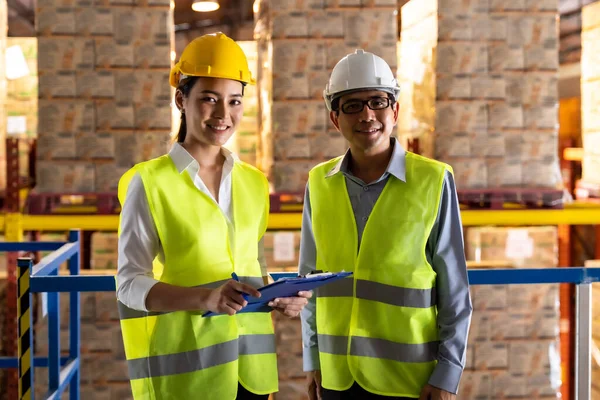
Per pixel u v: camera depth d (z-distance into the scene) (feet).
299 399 16.35
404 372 7.85
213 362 7.31
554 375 16.14
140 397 7.36
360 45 17.65
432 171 7.95
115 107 17.49
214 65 7.26
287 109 17.72
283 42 17.58
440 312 7.89
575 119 29.19
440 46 17.70
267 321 7.88
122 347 16.15
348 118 7.99
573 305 22.63
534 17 17.92
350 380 8.16
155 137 17.58
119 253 7.29
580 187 22.40
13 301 17.19
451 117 17.81
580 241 23.16
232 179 7.75
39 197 17.58
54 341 11.03
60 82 17.39
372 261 7.98
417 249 7.86
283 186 17.85
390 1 17.65
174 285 6.89
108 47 17.39
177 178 7.36
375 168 8.21
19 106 21.54
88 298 16.03
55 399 10.66
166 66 17.49
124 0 17.37
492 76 17.88
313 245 8.66
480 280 9.91
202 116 7.33
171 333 7.27
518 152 18.08
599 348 17.74
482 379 16.01
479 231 18.29
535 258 18.42
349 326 8.14
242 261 7.68
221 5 38.52
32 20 34.91
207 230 7.34
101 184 17.63
